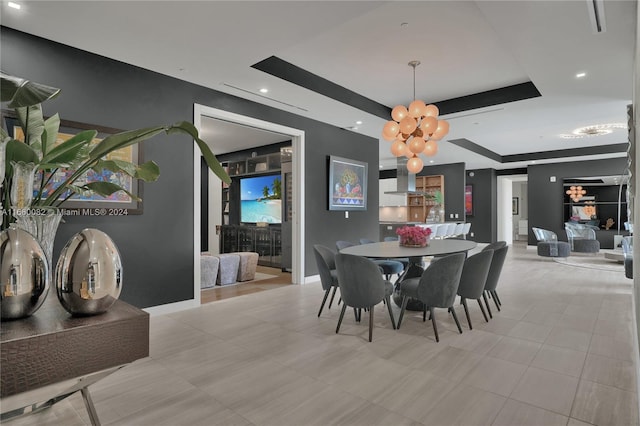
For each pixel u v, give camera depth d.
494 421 1.96
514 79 4.76
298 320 3.77
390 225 9.34
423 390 2.29
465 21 3.32
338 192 6.29
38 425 1.95
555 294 4.92
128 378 2.47
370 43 3.76
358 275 3.13
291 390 2.30
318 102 5.01
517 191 15.97
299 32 3.09
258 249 8.22
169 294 4.06
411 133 4.11
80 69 3.43
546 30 3.02
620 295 4.86
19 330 1.08
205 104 4.41
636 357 2.52
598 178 10.23
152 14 2.81
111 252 1.27
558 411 2.05
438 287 3.13
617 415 2.00
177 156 4.15
